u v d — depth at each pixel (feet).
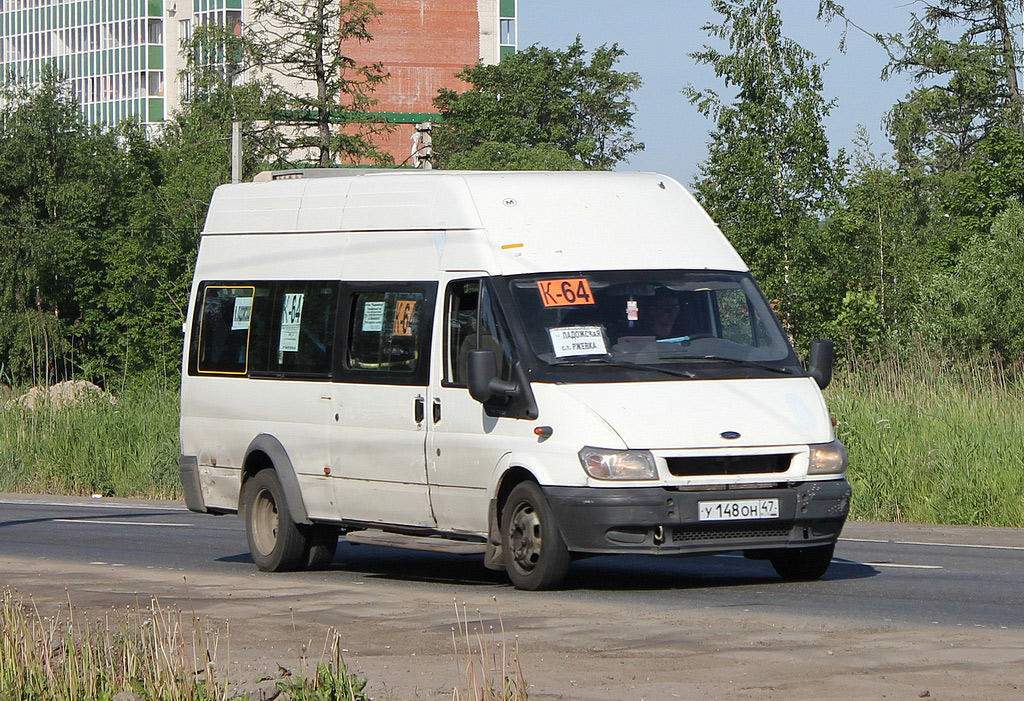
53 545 97.50
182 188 387.34
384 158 402.72
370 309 72.43
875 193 268.82
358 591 67.05
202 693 41.88
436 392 68.23
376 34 647.97
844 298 234.99
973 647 48.98
